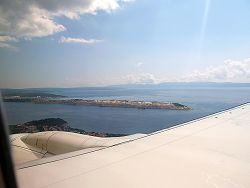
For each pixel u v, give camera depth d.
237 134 7.54
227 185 4.09
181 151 5.80
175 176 4.38
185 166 4.86
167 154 5.54
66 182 3.94
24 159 8.20
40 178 4.02
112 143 6.57
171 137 7.11
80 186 3.84
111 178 4.17
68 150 7.95
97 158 5.11
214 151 5.88
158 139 6.88
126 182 4.07
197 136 7.27
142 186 3.96
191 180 4.24
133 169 4.60
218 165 4.97
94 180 4.07
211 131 7.91
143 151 5.71
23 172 4.23
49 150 8.61
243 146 6.34
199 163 5.05
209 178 4.34
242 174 4.55
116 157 5.22
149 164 4.89
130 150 5.77
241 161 5.25
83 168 4.52
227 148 6.14
